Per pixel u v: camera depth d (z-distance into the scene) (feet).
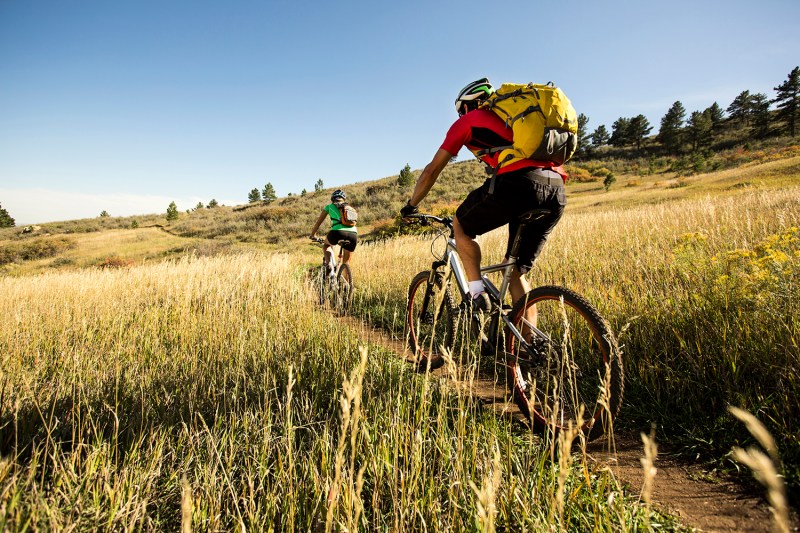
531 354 7.38
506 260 8.42
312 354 10.50
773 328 7.59
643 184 171.12
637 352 8.92
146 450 6.30
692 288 10.44
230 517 5.27
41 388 8.72
